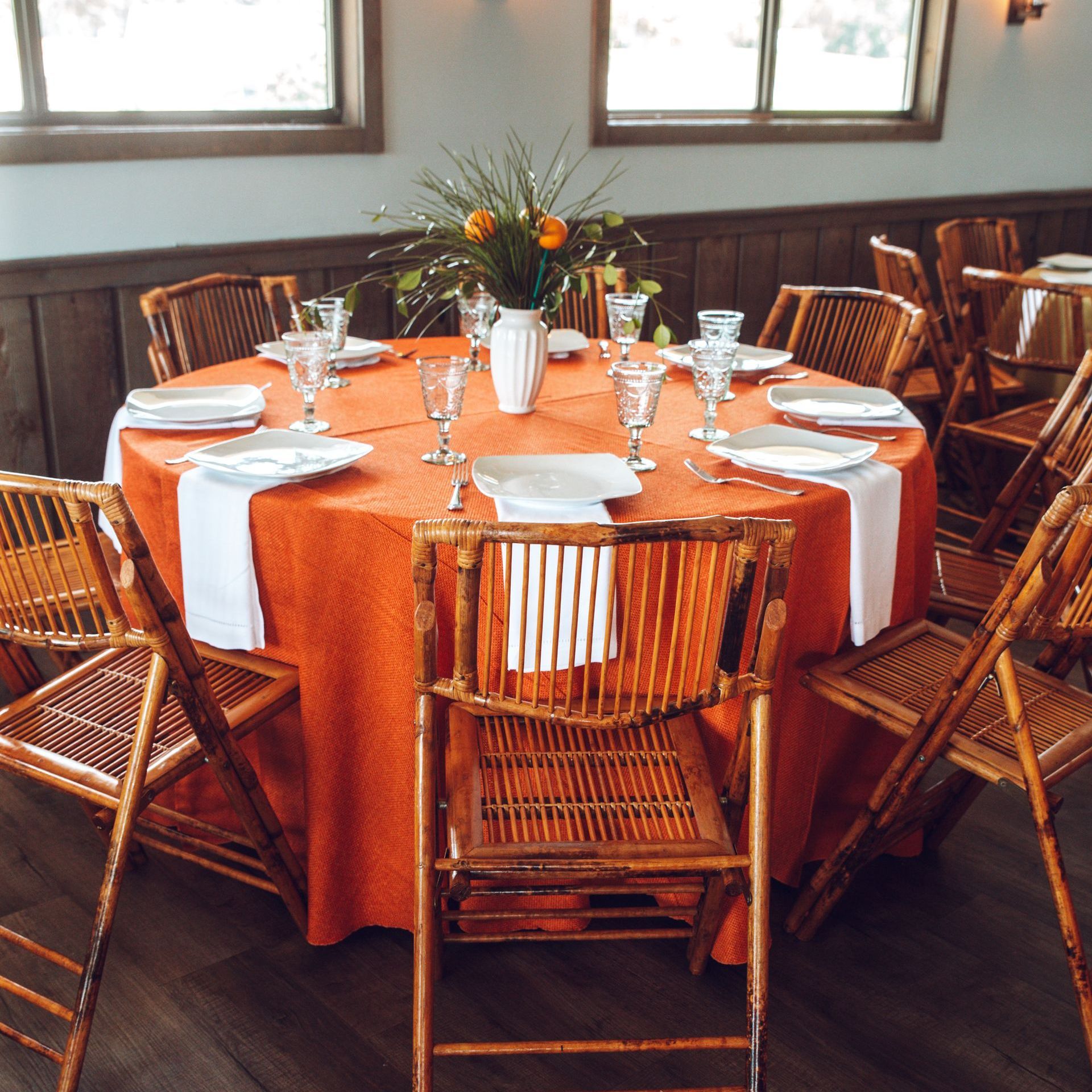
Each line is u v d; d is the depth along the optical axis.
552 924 1.91
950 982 1.85
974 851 2.20
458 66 3.64
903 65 4.99
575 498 1.62
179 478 1.75
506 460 1.77
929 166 5.10
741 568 1.34
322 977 1.83
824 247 4.86
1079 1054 1.71
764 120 4.58
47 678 2.79
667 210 4.30
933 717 1.65
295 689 1.75
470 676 1.40
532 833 1.48
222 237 3.35
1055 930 1.98
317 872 1.82
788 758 1.87
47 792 2.31
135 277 3.20
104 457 3.32
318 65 3.50
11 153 2.88
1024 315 3.45
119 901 1.99
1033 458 2.48
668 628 1.67
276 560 1.70
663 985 1.82
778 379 2.47
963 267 4.37
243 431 2.02
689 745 1.65
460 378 1.81
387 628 1.66
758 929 1.46
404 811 1.79
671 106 4.36
